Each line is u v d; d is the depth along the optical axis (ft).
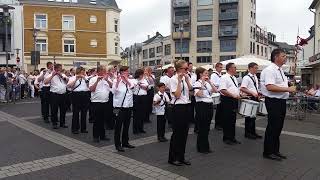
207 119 27.32
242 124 41.24
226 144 30.60
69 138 32.96
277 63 24.98
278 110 24.95
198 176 21.61
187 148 29.01
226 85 30.32
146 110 42.01
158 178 21.25
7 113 51.49
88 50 171.12
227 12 221.66
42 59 163.43
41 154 26.86
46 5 163.43
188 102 24.00
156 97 31.60
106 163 24.48
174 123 23.81
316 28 114.83
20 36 145.79
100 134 32.04
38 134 34.83
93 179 21.08
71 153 27.22
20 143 30.63
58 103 38.34
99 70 31.42
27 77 85.66
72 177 21.48
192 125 40.32
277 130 25.38
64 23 167.53
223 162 24.73
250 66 31.42
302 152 27.66
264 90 25.39
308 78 105.81
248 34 224.53
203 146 27.45
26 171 22.67
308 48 131.13
